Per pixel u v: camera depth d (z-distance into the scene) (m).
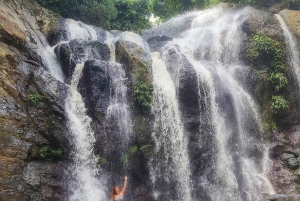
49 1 19.73
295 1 21.58
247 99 16.08
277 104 16.06
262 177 14.30
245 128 15.38
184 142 13.50
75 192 11.03
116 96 13.46
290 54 17.66
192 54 17.97
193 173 13.17
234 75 16.59
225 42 18.02
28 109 10.95
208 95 14.59
